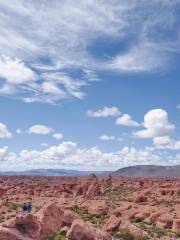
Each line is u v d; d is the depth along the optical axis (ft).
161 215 289.53
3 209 321.93
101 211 335.67
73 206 359.66
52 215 175.94
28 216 140.26
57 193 511.40
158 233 237.25
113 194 518.37
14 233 132.57
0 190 457.27
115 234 210.38
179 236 234.38
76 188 543.80
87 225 166.09
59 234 173.17
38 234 140.87
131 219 301.22
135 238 206.69
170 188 502.79
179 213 305.94
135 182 648.79
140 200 416.26
